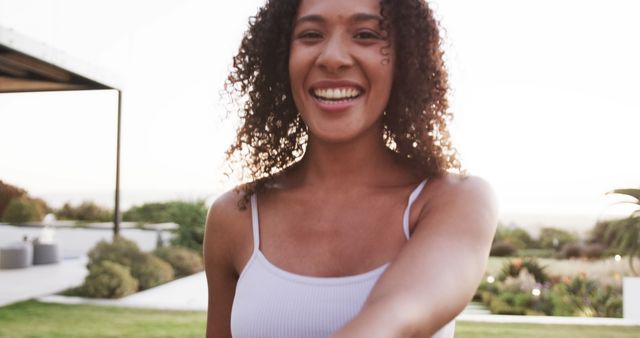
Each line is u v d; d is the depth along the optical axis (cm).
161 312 778
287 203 118
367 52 107
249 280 112
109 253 1052
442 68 124
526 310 896
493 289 1013
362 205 110
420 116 117
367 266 105
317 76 108
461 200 98
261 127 140
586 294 963
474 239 91
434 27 121
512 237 1909
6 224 2356
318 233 111
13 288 970
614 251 1341
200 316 751
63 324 686
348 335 73
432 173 111
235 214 124
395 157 117
